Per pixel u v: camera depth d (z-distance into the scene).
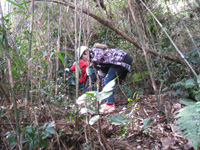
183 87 2.41
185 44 3.12
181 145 1.59
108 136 1.91
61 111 2.01
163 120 2.02
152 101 2.59
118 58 2.54
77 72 1.55
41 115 1.84
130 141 1.79
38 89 1.63
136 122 1.98
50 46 2.23
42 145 1.57
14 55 1.39
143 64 3.25
